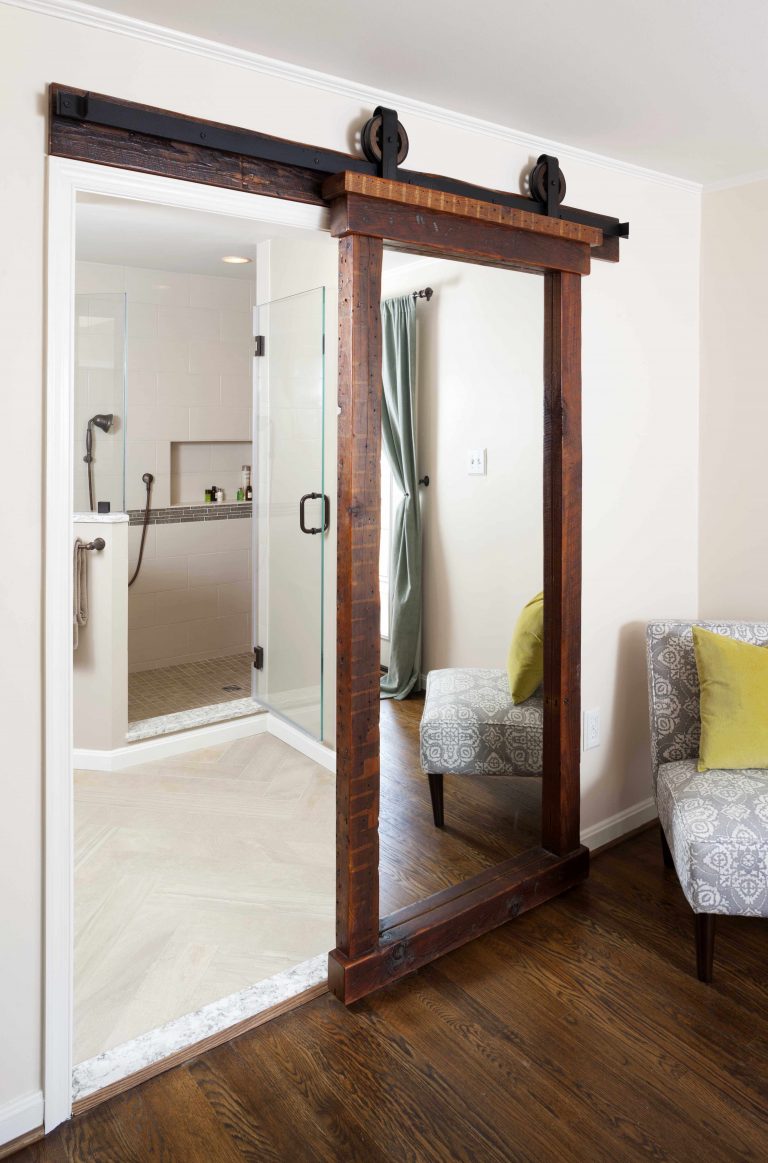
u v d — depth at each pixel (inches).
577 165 104.7
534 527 105.7
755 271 117.3
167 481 195.6
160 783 137.5
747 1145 68.3
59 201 65.1
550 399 103.7
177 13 67.4
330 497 131.9
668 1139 68.9
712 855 85.8
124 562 141.2
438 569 103.0
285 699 148.2
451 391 99.1
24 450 65.4
